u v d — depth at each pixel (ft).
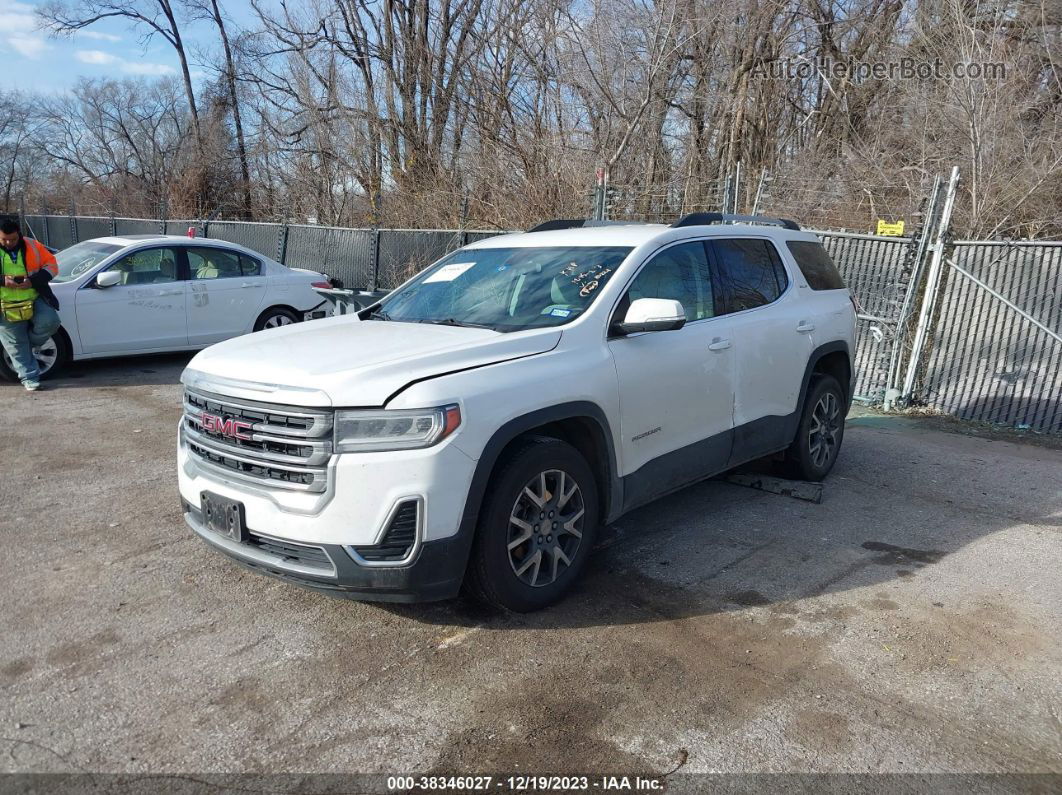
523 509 12.46
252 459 11.67
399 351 12.23
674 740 9.75
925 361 28.66
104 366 33.19
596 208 38.47
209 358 13.05
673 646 11.89
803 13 57.98
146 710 10.22
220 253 34.04
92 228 79.71
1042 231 36.78
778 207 38.83
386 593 11.31
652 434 14.48
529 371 12.40
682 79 57.82
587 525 13.30
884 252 29.07
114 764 9.22
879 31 57.41
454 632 12.25
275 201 81.56
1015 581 14.29
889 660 11.57
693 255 16.26
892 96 52.11
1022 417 26.43
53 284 30.01
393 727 9.95
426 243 43.83
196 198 89.81
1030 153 37.65
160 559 14.70
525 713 10.25
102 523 16.35
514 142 51.75
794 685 10.92
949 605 13.30
